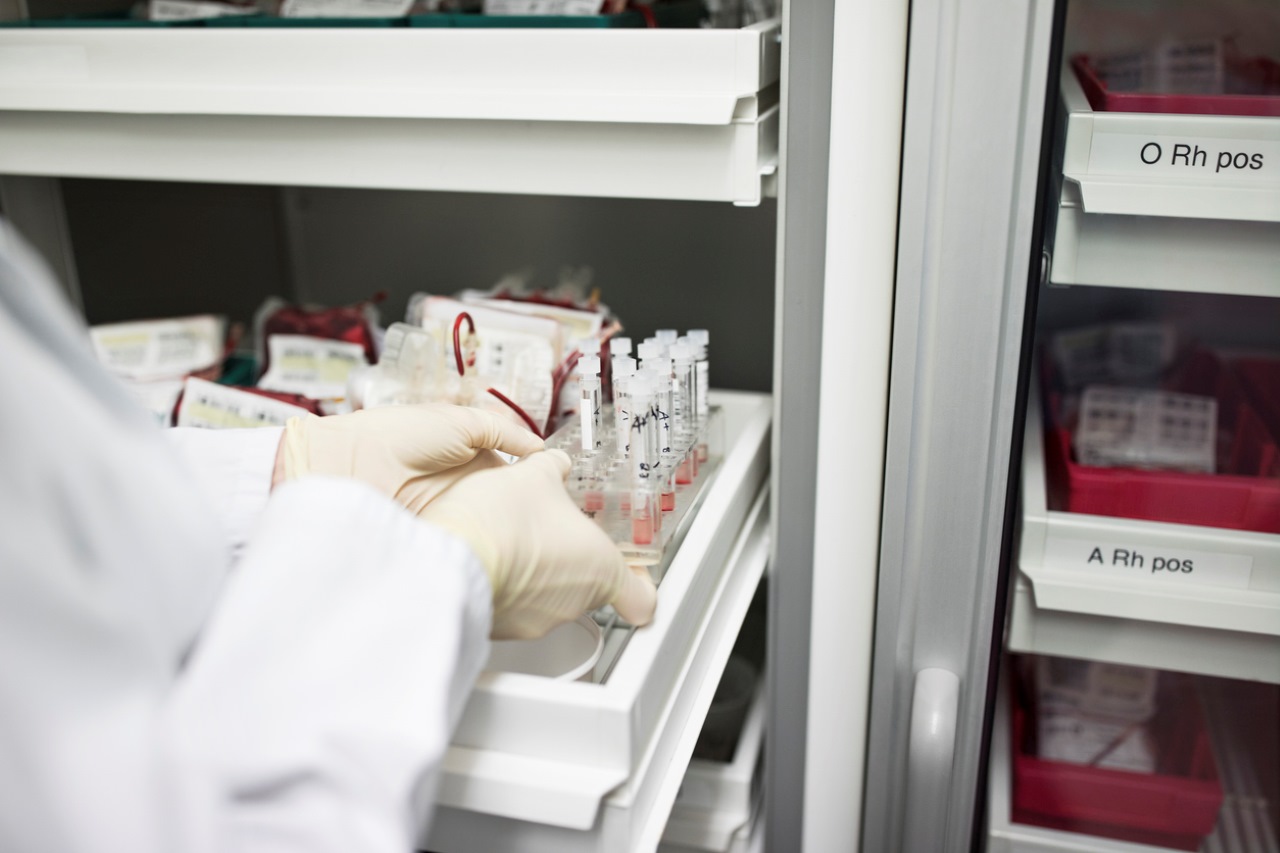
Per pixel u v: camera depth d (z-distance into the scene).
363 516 0.46
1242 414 0.92
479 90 0.75
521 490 0.60
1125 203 0.67
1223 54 0.90
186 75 0.81
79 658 0.38
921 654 0.77
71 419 0.37
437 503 0.62
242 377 1.08
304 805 0.41
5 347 0.36
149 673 0.41
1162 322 1.00
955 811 0.81
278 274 1.28
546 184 0.78
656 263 1.16
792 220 0.73
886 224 0.70
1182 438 0.92
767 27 0.77
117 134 0.86
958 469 0.72
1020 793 0.91
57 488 0.37
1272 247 0.68
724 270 1.14
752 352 1.16
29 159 0.89
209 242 1.28
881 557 0.76
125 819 0.38
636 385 0.67
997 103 0.63
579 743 0.55
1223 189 0.65
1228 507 0.77
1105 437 0.93
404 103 0.76
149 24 0.87
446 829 0.59
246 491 0.66
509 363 0.88
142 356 1.04
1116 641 0.80
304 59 0.79
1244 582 0.76
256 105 0.78
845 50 0.67
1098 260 0.71
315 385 1.03
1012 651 0.96
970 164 0.65
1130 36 0.92
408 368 0.88
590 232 1.17
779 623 0.84
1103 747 0.96
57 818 0.37
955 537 0.74
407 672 0.44
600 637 0.67
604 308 0.99
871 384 0.73
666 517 0.75
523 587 0.57
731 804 0.86
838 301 0.72
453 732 0.57
